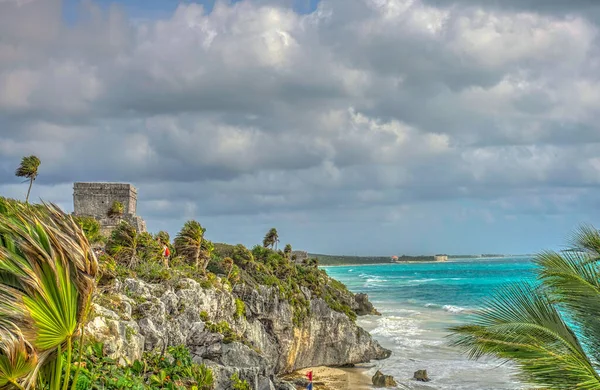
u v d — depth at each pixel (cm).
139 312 2623
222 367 2894
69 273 822
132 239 3884
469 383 4447
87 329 1727
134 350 1962
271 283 5231
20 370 754
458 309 9975
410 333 7369
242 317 4394
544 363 1067
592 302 1119
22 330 748
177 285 3528
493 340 1116
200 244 5034
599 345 1130
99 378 1305
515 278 18250
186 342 3097
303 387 4528
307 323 5406
